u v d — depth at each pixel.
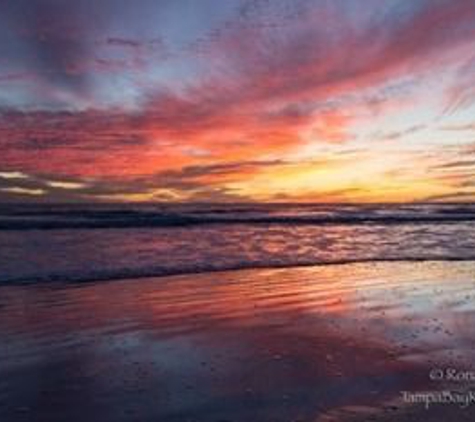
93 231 23.45
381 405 4.73
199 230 24.73
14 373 5.64
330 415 4.52
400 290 10.23
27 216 31.06
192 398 4.91
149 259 14.66
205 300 9.38
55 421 4.52
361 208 52.22
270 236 22.12
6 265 13.31
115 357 6.18
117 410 4.70
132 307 8.80
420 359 6.04
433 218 33.41
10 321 7.84
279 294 9.88
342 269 13.05
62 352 6.37
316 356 6.16
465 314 8.25
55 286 10.68
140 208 45.06
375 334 7.11
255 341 6.81
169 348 6.52
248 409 4.65
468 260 14.72
